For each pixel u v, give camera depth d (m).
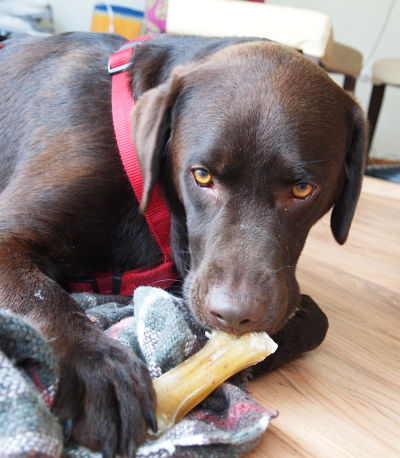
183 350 0.34
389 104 2.20
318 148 0.39
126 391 0.28
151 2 1.24
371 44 2.17
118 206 0.45
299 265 0.73
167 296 0.37
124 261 0.48
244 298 0.33
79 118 0.46
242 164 0.37
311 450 0.33
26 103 0.50
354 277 0.70
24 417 0.22
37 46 0.54
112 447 0.27
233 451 0.29
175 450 0.27
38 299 0.34
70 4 1.55
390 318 0.58
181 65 0.46
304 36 1.08
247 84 0.39
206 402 0.34
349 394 0.41
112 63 0.48
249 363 0.33
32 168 0.45
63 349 0.30
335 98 0.42
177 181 0.42
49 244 0.42
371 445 0.35
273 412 0.32
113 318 0.40
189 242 0.42
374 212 1.15
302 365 0.44
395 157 2.26
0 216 0.41
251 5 1.10
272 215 0.38
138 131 0.42
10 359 0.26
